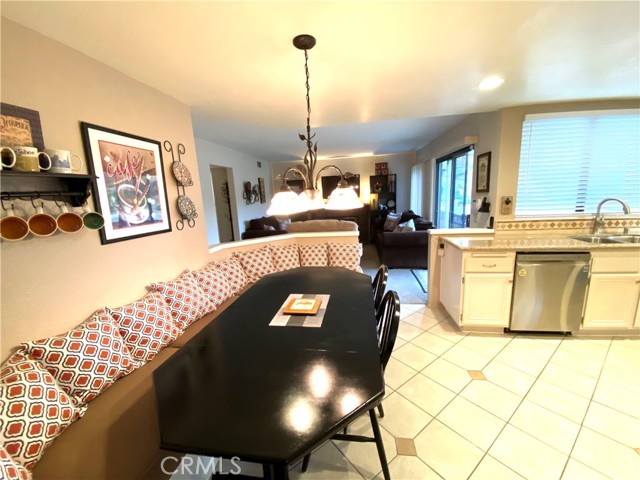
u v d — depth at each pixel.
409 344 2.45
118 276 1.69
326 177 8.06
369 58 1.67
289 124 3.21
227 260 2.81
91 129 1.52
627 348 2.28
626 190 2.80
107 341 1.38
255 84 2.00
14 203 1.17
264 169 7.95
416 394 1.85
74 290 1.42
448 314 3.03
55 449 1.03
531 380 1.94
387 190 7.83
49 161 1.21
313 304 1.67
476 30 1.41
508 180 2.89
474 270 2.47
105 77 1.62
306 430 0.78
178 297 1.94
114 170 1.67
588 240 2.60
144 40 1.40
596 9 1.26
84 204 1.43
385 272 1.91
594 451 1.41
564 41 1.54
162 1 1.11
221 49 1.51
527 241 2.57
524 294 2.41
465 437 1.52
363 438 1.28
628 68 1.90
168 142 2.17
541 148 2.81
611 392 1.80
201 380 1.03
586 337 2.47
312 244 3.47
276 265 3.16
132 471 1.01
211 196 5.11
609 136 2.73
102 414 1.18
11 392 0.99
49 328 1.30
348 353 1.17
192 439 0.78
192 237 2.46
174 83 1.94
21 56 1.21
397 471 1.35
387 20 1.30
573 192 2.86
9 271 1.15
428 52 1.62
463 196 4.40
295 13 1.23
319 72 1.83
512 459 1.39
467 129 3.76
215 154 5.27
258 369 1.08
